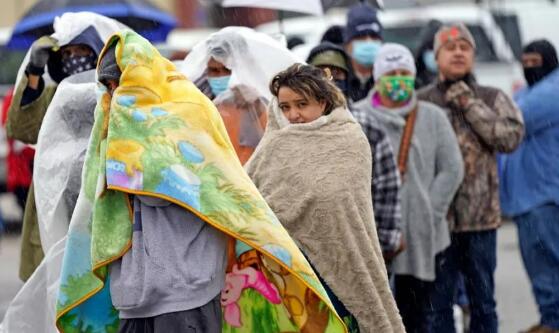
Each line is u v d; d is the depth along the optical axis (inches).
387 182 673.6
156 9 1053.8
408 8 1727.4
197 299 474.3
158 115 482.6
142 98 483.8
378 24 852.0
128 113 481.1
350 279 538.9
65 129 576.7
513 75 1593.3
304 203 540.4
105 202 484.4
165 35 1064.8
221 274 489.4
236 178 487.5
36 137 658.2
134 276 476.4
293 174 545.0
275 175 548.1
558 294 821.2
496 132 740.7
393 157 674.8
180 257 474.0
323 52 730.2
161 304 473.4
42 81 652.1
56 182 571.5
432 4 1868.8
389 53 729.0
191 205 474.6
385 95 730.8
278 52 633.6
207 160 483.8
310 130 549.0
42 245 583.5
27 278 639.1
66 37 643.5
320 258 540.4
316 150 546.0
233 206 483.2
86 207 495.2
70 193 569.6
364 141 551.5
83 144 573.9
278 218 542.3
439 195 724.7
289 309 518.3
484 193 747.4
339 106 555.8
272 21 1622.8
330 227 538.6
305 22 1512.1
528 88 871.7
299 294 517.3
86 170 496.7
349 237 537.6
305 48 868.6
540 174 829.8
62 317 506.3
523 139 836.6
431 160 729.6
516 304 968.9
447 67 762.8
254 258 519.2
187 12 2075.5
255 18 1626.5
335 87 555.5
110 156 479.2
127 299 475.8
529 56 858.1
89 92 574.9
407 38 1571.1
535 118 829.8
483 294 747.4
